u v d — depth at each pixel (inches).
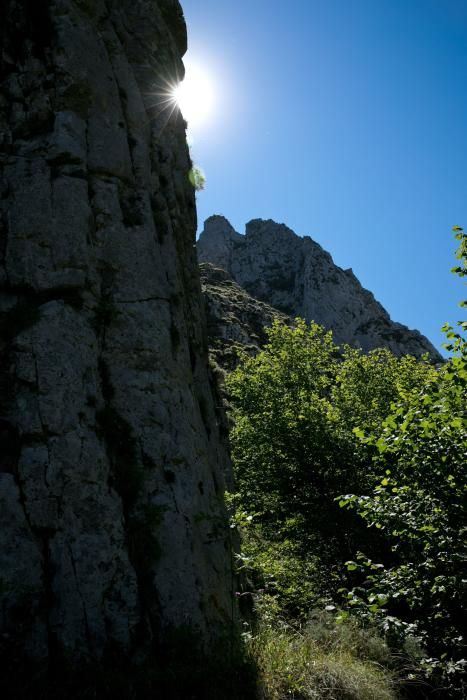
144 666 254.8
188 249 551.5
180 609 284.5
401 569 326.0
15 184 351.6
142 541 293.9
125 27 535.5
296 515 700.7
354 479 700.7
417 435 321.1
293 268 4869.6
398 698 305.0
